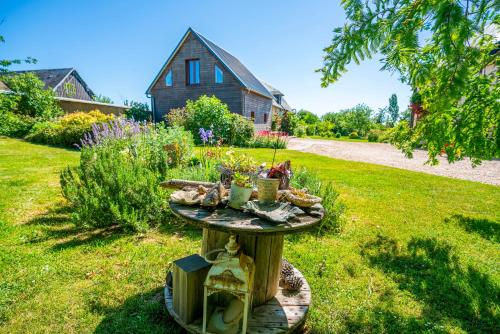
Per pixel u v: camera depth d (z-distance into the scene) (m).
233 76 17.02
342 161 10.61
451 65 1.03
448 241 3.63
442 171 9.15
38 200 4.73
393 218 4.44
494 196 5.88
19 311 2.12
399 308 2.33
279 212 1.79
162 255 3.02
